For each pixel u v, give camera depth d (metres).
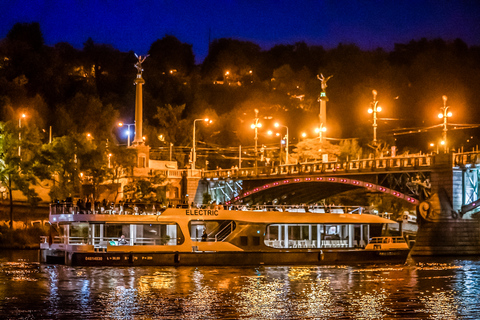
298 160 129.62
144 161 134.38
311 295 51.56
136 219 63.69
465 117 180.75
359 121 193.25
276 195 122.88
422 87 193.88
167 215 64.88
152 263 63.78
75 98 179.50
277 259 67.69
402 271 67.31
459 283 59.22
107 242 63.78
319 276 61.50
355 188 110.00
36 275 59.41
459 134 165.62
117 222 63.12
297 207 75.06
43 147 112.19
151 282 55.97
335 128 193.12
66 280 56.50
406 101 195.12
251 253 66.75
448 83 188.12
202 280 57.44
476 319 43.78
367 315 44.53
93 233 63.38
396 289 55.19
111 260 62.88
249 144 192.00
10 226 101.81
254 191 119.88
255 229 67.31
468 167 94.69
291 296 50.97
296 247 69.25
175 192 132.62
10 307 45.94
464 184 96.19
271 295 51.25
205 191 134.75
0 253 88.25
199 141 167.00
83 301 48.03
